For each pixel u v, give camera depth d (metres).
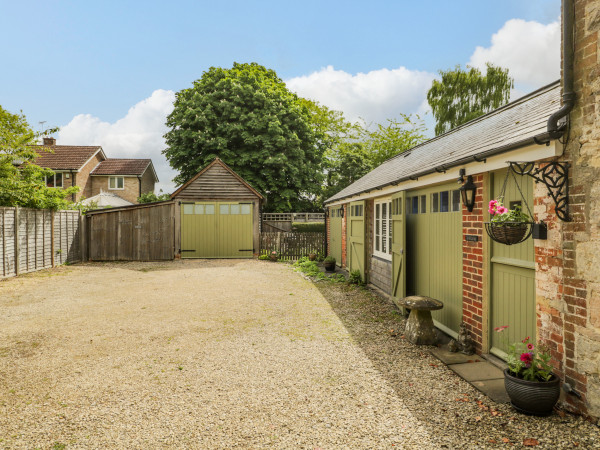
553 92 5.49
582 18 3.21
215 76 25.62
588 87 3.15
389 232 8.99
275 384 4.27
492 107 28.41
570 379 3.42
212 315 7.48
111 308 8.07
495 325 4.80
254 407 3.73
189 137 24.45
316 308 8.05
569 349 3.42
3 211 11.54
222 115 24.50
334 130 37.66
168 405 3.78
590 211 3.16
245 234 17.64
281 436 3.21
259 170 25.73
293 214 26.62
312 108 35.88
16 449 3.02
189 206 17.41
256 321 7.03
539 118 4.27
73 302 8.64
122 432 3.28
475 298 5.12
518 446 2.98
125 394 4.03
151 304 8.46
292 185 27.47
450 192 5.88
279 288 10.42
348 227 12.52
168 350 5.45
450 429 3.27
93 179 32.81
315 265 14.63
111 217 16.77
